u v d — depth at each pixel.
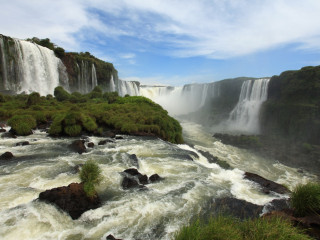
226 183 12.73
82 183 9.39
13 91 42.22
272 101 43.56
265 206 9.76
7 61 41.84
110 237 7.01
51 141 19.55
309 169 24.86
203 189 11.45
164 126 27.45
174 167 15.02
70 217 8.01
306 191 7.94
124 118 28.14
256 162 26.94
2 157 14.20
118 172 12.50
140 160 16.03
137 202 9.51
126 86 81.81
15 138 19.86
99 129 23.80
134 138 23.41
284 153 29.72
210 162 21.61
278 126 39.97
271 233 5.55
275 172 24.11
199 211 9.18
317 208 7.55
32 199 8.90
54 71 53.09
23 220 7.36
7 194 9.20
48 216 7.72
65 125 22.20
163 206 9.38
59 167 13.14
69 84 58.16
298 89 38.66
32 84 46.84
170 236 7.44
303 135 34.28
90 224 7.85
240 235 5.69
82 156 15.77
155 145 20.77
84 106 36.53
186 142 32.97
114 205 9.14
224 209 9.38
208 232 5.52
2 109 27.70
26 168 12.70
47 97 41.69
